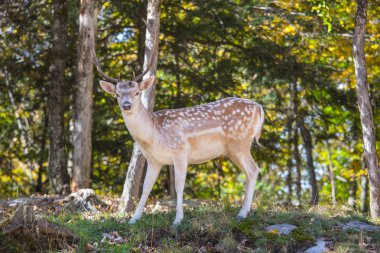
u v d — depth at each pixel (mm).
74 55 18047
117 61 18719
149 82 8695
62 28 16922
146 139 8539
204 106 9195
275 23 16469
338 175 24219
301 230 8141
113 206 11883
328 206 9906
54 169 16516
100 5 16344
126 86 8328
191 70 18297
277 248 7828
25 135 19828
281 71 16562
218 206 10008
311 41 16891
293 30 16484
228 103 9250
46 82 18359
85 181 14375
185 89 18734
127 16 17328
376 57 17531
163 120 8844
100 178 19141
